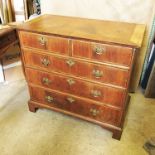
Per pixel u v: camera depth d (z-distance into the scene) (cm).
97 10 172
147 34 169
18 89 206
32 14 209
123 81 124
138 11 162
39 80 155
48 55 137
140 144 148
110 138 153
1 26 159
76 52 126
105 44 115
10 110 178
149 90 191
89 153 140
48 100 163
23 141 149
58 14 185
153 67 179
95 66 126
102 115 148
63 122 166
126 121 167
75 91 146
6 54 197
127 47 111
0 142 148
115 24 147
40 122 166
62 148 144
